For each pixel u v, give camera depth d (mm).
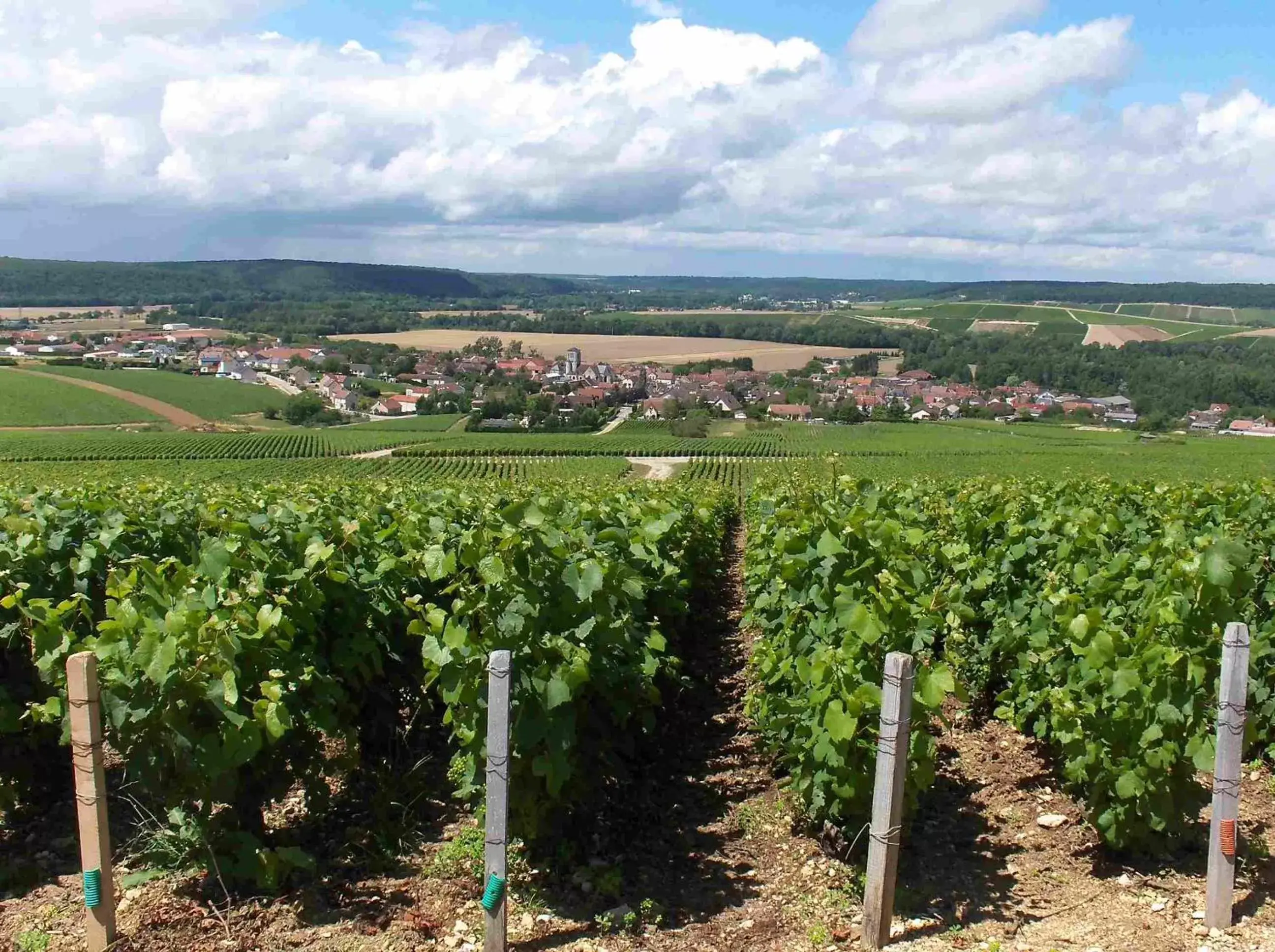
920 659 5461
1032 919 4906
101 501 9289
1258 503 9531
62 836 5965
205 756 4836
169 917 4914
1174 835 5461
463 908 5082
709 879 5539
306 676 5426
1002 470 57344
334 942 4719
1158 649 5137
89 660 4539
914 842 5953
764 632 8758
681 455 84812
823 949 4664
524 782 5164
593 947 4727
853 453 78688
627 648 5977
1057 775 6820
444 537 7629
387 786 6441
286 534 7312
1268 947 4484
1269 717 6805
